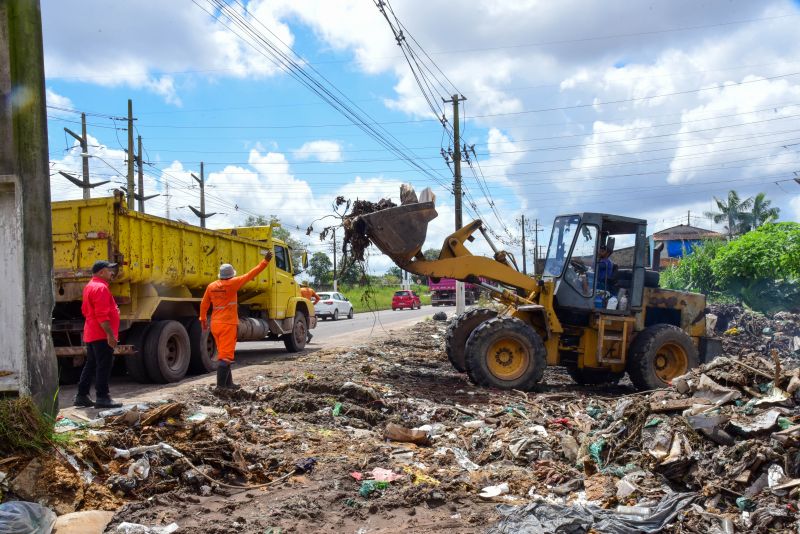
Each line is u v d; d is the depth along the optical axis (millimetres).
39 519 4125
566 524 4551
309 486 5402
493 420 7809
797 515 4656
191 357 11578
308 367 12078
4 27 5430
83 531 4246
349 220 10750
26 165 5480
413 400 8938
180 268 11266
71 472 4773
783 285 21719
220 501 5043
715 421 5926
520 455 6422
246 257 13773
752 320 18453
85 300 7480
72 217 9789
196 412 7227
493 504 5180
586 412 8211
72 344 10406
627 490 5359
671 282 25234
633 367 11039
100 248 9617
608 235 11648
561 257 11289
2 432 4715
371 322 31625
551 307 10930
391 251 10539
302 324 16344
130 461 5254
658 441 5965
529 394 9891
